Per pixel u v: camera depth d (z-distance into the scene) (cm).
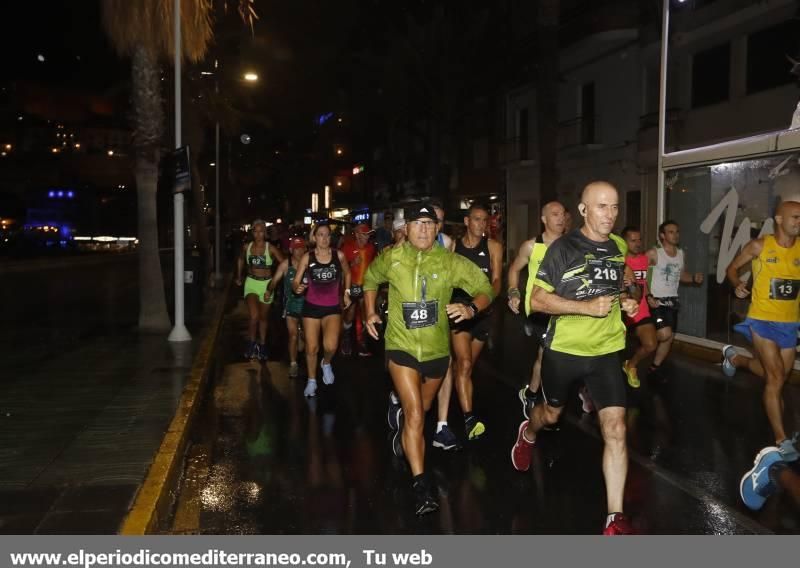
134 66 1317
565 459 661
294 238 1046
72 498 512
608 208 469
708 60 2050
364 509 544
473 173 3612
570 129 2667
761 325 631
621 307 493
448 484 597
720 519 520
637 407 846
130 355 1104
